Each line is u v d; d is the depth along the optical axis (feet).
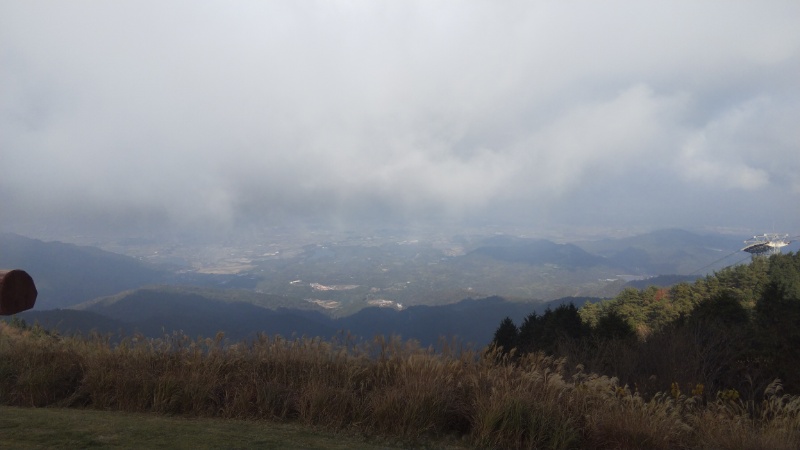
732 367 32.04
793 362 31.63
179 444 15.92
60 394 22.22
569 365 30.32
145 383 21.45
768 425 22.43
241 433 17.84
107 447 15.19
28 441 15.39
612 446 19.33
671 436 20.17
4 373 22.56
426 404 20.26
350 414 20.52
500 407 19.60
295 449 16.33
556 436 18.92
